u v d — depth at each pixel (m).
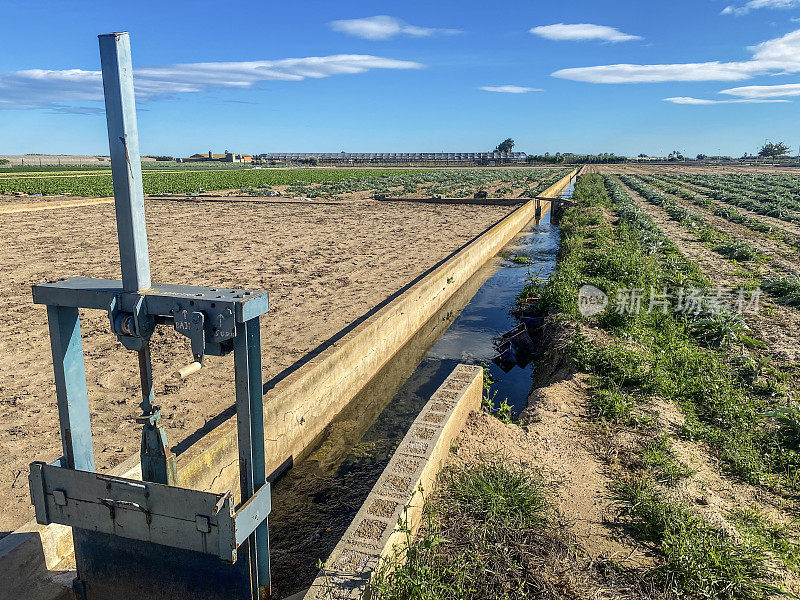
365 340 10.90
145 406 3.66
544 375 10.95
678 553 4.80
